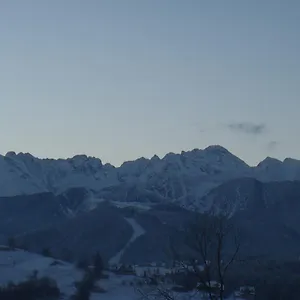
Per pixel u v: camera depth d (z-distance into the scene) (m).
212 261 30.45
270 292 75.69
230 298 68.44
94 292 94.88
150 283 56.47
